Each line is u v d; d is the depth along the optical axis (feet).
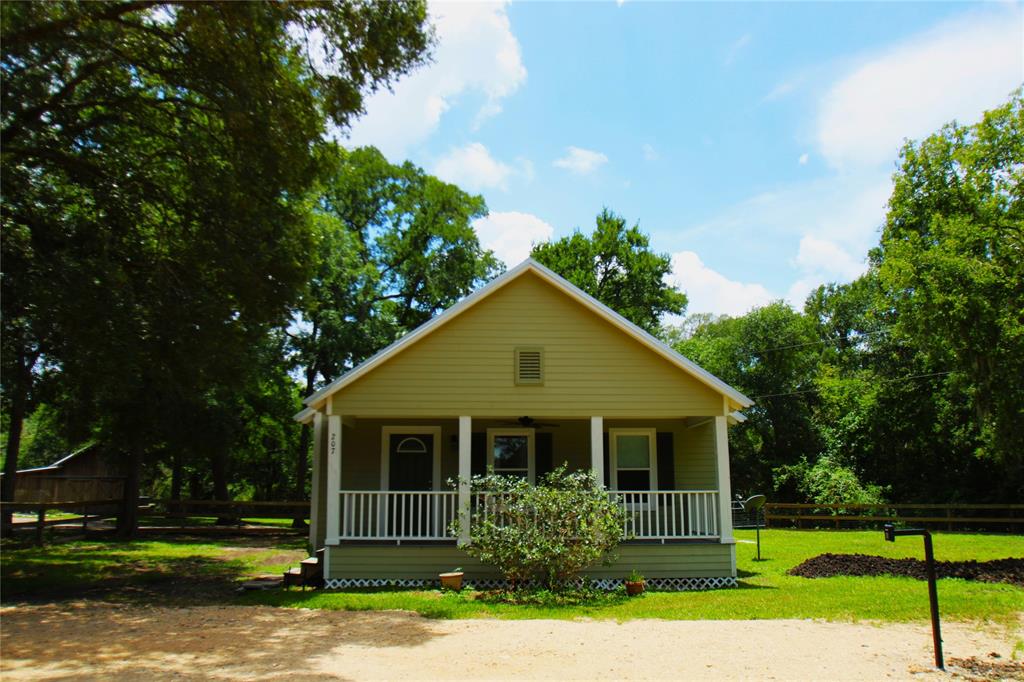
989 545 72.79
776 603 37.22
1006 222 87.56
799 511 108.99
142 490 164.86
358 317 95.20
